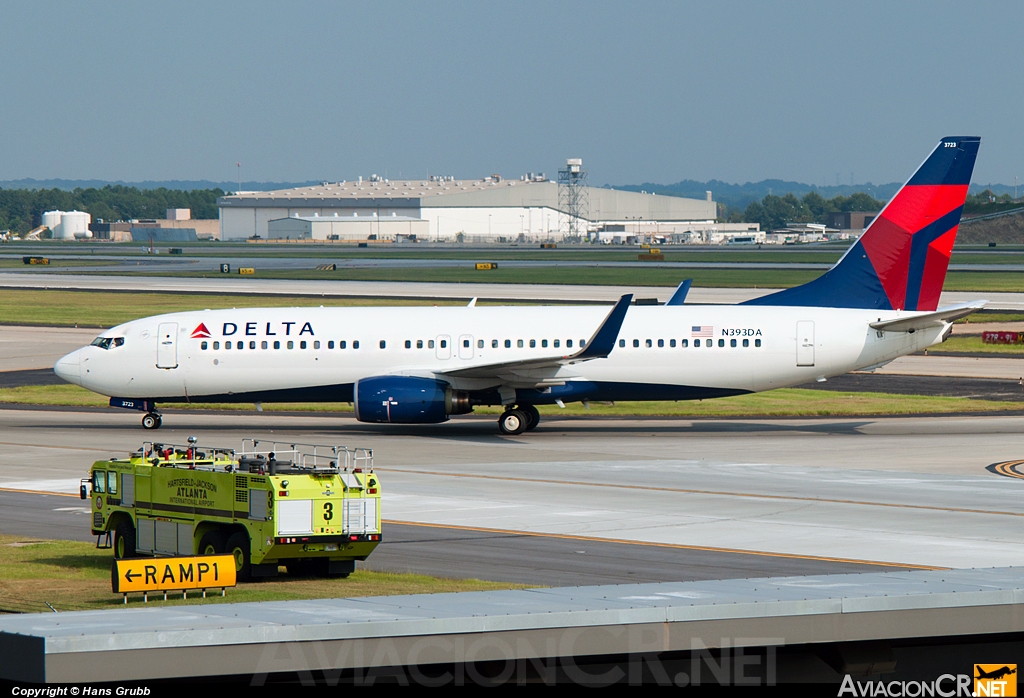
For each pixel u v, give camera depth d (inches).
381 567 4520.2
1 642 2316.7
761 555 4753.9
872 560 4665.4
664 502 5964.6
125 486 4564.5
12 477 6628.9
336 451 4712.1
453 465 7130.9
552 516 5590.6
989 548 4886.8
